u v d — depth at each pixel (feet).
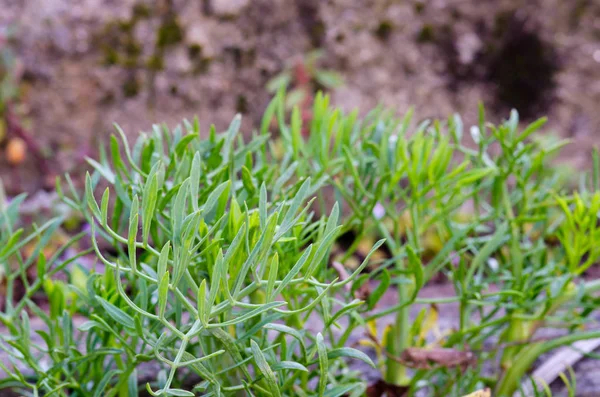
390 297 4.39
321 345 1.93
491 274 2.82
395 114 7.53
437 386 2.71
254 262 1.87
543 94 7.84
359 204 2.52
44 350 2.29
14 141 7.52
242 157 2.34
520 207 2.77
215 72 7.50
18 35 7.54
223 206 2.06
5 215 2.39
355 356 2.05
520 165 2.66
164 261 1.81
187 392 1.84
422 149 2.47
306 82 7.47
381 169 2.50
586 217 2.44
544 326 2.65
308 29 7.55
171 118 7.52
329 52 7.55
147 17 7.50
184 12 7.49
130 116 7.54
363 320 2.32
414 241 2.56
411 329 2.64
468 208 5.82
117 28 7.54
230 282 1.98
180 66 7.49
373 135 2.66
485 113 7.76
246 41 7.51
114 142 2.20
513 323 2.67
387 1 7.61
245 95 7.53
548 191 2.69
